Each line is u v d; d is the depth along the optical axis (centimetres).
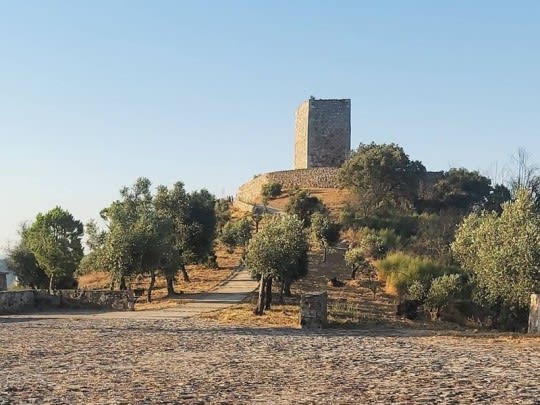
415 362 1877
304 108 12600
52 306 4675
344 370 1703
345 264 6388
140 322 3422
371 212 8450
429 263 4984
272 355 2042
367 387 1426
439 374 1628
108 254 5094
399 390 1384
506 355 2067
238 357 1989
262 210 9731
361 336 2775
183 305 4588
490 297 3694
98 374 1616
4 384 1438
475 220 4362
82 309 4628
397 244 6619
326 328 3244
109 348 2212
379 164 9569
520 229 3675
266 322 3438
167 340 2492
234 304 4522
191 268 7350
